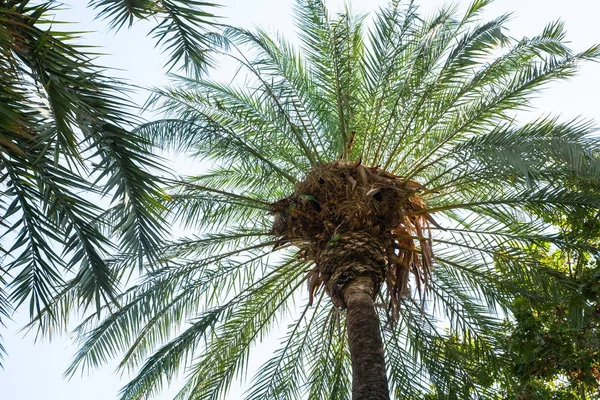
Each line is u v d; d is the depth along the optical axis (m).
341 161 11.55
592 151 10.14
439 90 12.24
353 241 10.34
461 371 11.53
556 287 10.87
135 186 7.29
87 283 7.43
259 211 13.13
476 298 11.90
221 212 12.75
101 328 11.77
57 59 6.89
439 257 12.00
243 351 12.38
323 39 12.84
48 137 6.64
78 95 7.05
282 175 12.94
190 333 12.01
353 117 12.70
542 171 10.92
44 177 7.19
